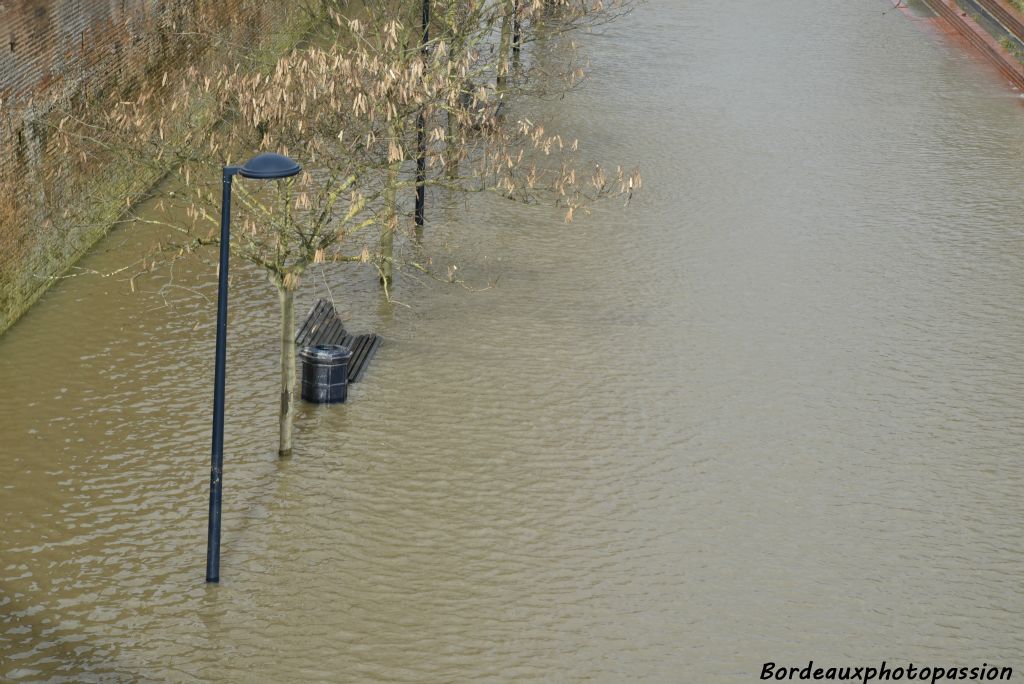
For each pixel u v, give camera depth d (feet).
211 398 112.37
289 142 105.70
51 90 130.21
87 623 84.12
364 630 84.94
